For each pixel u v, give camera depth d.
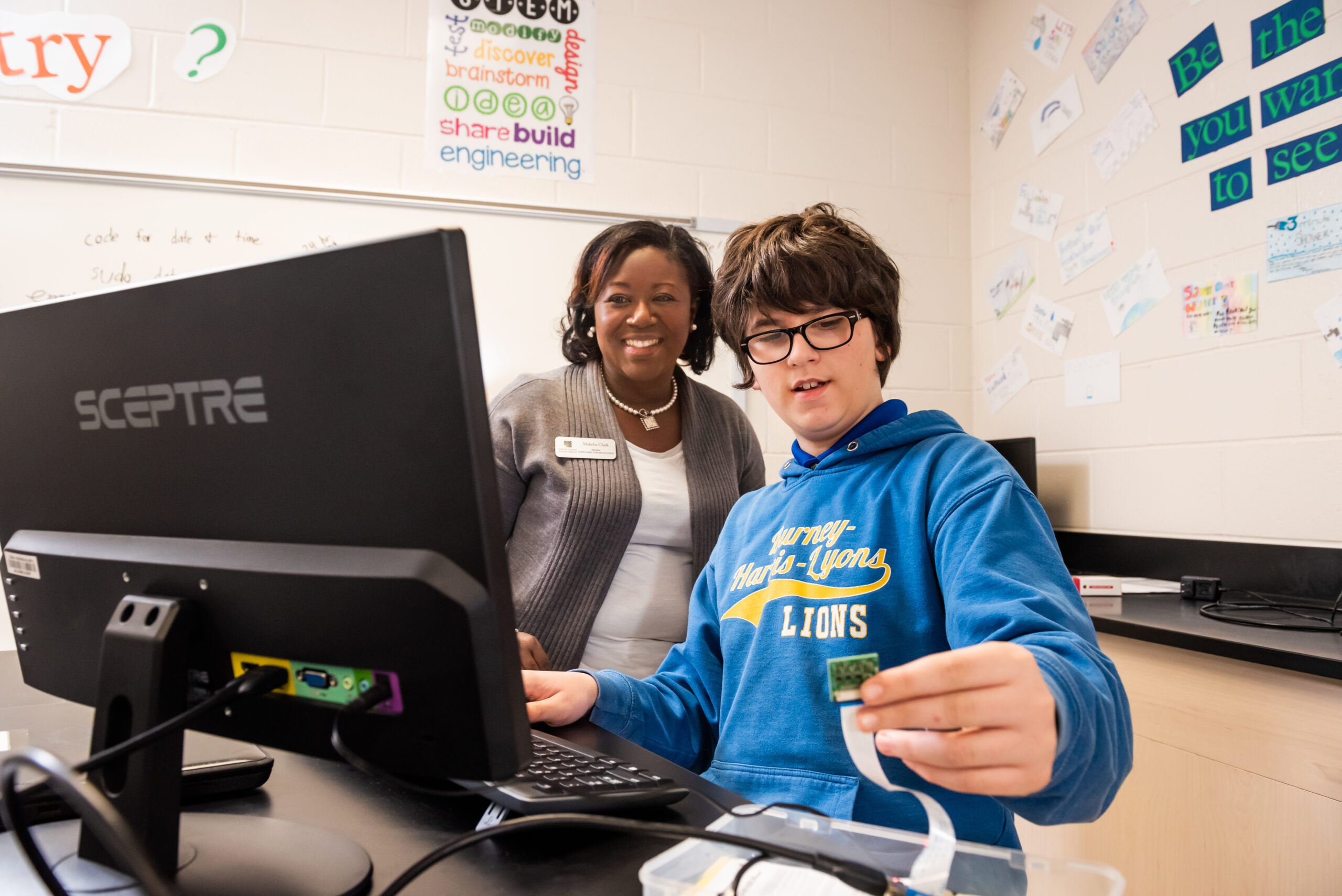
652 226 1.41
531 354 2.12
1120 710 0.53
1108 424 2.00
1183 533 1.79
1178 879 1.29
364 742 0.42
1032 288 2.25
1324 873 1.07
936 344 2.45
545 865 0.46
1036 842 1.52
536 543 1.36
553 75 2.15
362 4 2.03
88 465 0.49
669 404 1.48
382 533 0.40
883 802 0.71
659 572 1.41
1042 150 2.22
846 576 0.79
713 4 2.28
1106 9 2.02
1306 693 1.11
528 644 1.03
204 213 1.91
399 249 0.37
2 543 0.56
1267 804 1.16
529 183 2.14
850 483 0.86
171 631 0.43
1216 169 1.73
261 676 0.43
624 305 1.38
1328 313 1.50
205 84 1.92
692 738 0.88
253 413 0.42
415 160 2.05
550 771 0.56
